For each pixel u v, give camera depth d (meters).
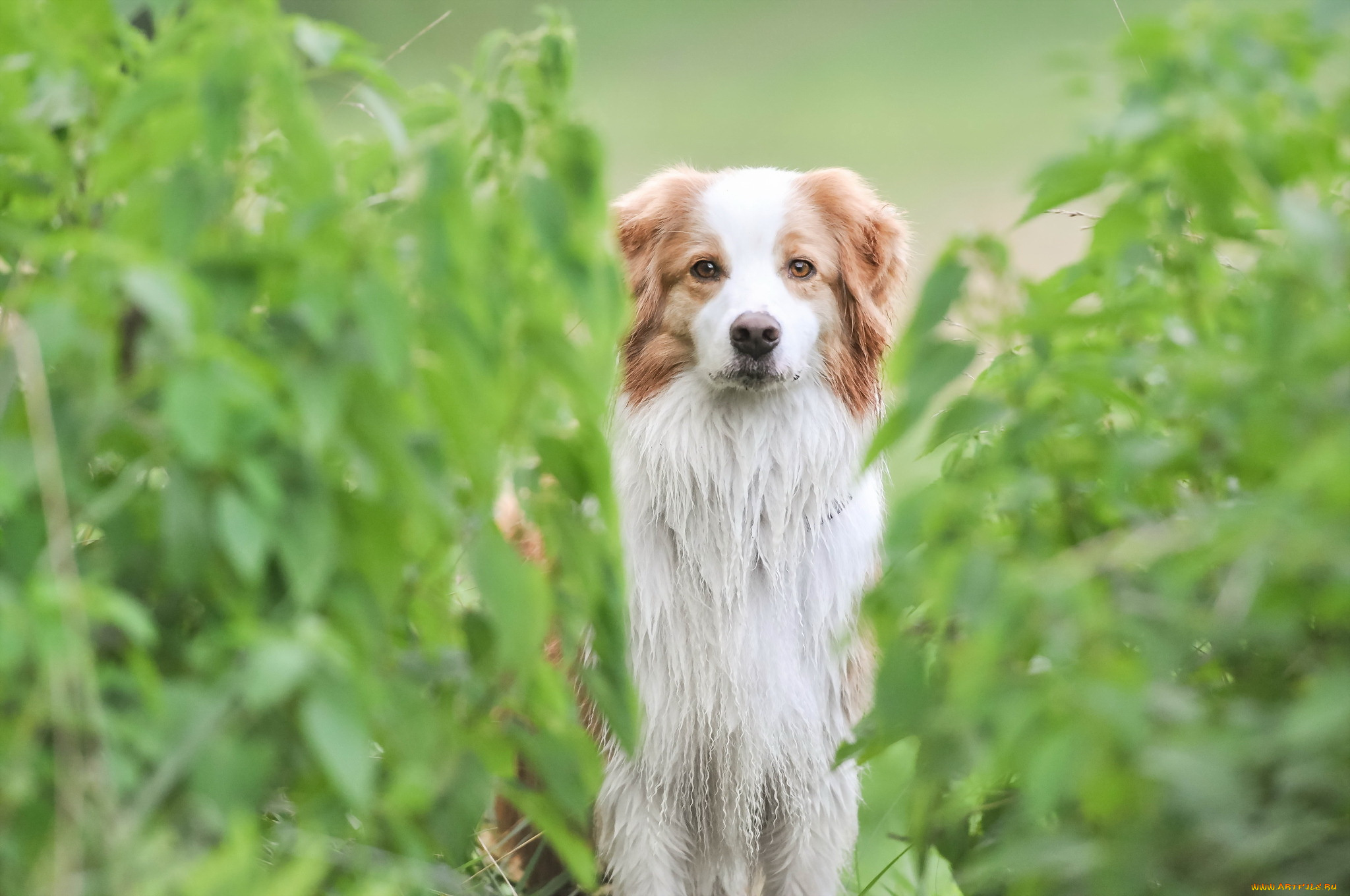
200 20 4.01
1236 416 4.10
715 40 42.31
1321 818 3.71
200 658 3.83
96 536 4.66
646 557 7.89
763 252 8.10
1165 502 4.66
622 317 4.35
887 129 31.42
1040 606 3.89
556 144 4.27
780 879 8.14
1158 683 3.96
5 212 4.68
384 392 3.90
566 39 4.40
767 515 7.95
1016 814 4.48
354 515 4.02
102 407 3.76
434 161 3.95
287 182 4.10
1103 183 4.42
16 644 3.42
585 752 4.62
